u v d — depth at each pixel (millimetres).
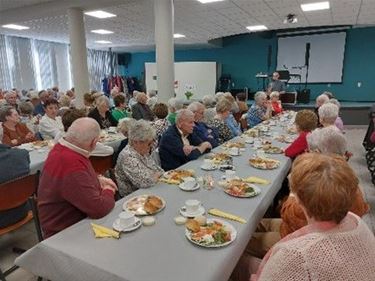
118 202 1587
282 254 743
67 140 1512
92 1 5398
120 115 4801
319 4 5746
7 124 3570
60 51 10812
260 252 1600
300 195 819
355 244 744
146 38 9664
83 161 1486
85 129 1492
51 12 6047
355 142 6246
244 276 1428
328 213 772
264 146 2900
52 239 1223
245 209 1496
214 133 3227
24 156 2090
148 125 1966
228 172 1979
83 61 5934
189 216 1398
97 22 7105
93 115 4309
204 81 10562
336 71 9469
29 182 1947
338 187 767
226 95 4422
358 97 9406
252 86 11070
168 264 1053
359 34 9016
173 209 1489
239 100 5996
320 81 9734
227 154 2576
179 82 10602
